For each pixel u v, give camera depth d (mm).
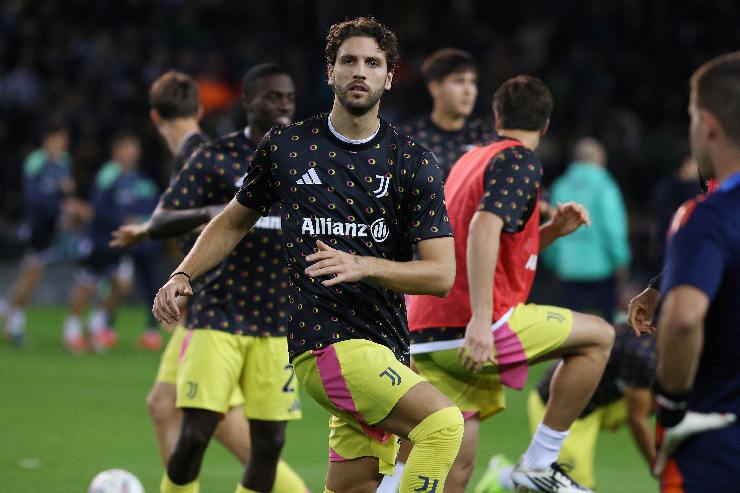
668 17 84750
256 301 19656
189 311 19844
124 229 20094
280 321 19828
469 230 17828
